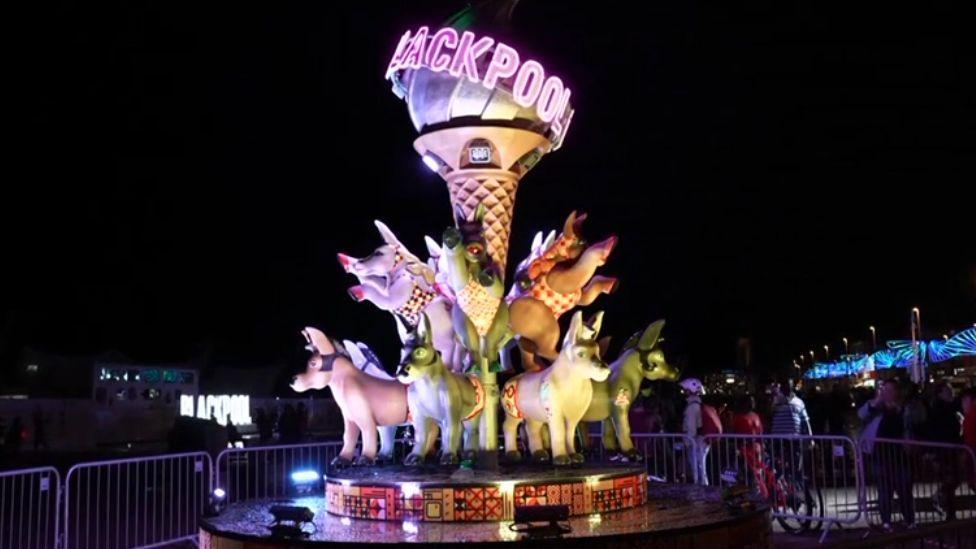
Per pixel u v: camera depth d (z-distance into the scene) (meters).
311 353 7.77
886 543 4.67
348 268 8.21
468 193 7.74
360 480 6.88
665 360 8.05
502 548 5.46
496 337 7.22
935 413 14.00
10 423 30.84
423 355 6.90
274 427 36.75
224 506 7.78
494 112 7.64
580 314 7.16
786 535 12.11
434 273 8.12
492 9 7.82
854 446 12.11
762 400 19.88
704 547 6.09
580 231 8.17
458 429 7.02
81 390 39.84
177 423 21.44
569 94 8.08
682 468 13.59
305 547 5.73
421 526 6.33
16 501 16.34
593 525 6.15
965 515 11.79
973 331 35.16
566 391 7.19
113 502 16.47
